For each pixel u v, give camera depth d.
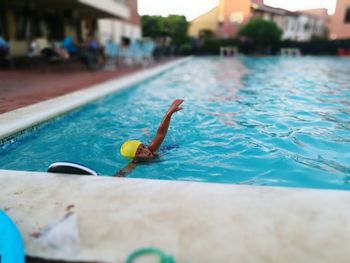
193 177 3.02
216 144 3.88
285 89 8.03
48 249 1.58
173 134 4.31
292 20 33.53
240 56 26.25
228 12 31.64
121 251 1.55
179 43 30.08
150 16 30.02
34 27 14.24
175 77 11.37
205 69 14.47
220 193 2.11
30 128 4.36
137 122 5.19
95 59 13.30
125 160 3.54
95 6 12.09
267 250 1.53
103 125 5.03
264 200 2.00
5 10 12.46
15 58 13.05
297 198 2.01
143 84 9.59
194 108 5.99
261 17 29.47
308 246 1.55
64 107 5.32
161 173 3.12
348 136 4.00
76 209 1.94
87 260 1.50
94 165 3.42
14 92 6.89
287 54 26.73
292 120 4.82
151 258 1.48
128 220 1.80
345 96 6.82
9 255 1.51
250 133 4.26
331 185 2.75
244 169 3.15
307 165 3.16
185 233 1.67
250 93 7.55
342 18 31.81
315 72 12.38
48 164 3.49
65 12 15.50
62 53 11.29
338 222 1.74
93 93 6.73
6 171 2.59
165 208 1.92
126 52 14.50
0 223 1.73
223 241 1.60
